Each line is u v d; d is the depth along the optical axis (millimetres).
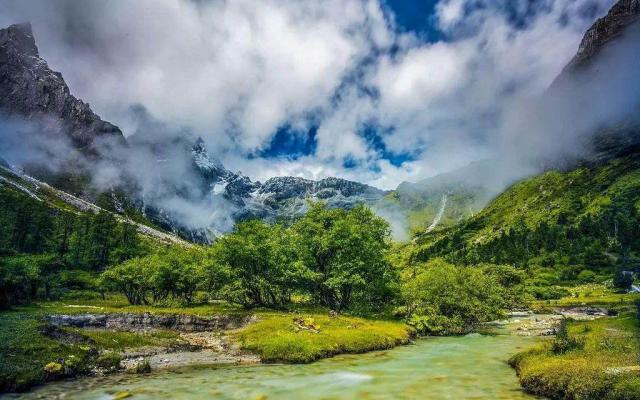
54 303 81000
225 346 38938
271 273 68750
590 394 18141
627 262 179000
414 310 57781
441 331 53750
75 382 25312
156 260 90375
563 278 184000
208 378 26531
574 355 25609
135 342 38156
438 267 69812
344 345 36938
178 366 30734
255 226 73438
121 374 27781
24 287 77562
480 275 72062
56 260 119688
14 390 22953
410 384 24406
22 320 37844
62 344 30672
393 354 35844
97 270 141750
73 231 164500
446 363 31406
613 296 127812
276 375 27391
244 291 66750
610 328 37219
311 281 65688
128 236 181250
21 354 27125
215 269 70188
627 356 23094
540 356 27359
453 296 57438
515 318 80312
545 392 20891
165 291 96438
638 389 16828
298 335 38344
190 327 55188
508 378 25656
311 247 67438
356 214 70750
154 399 21531
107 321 55906
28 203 164500
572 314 92688
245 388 23859
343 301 62469
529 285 166500
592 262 195625
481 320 59344
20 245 137625
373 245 63906
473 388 23094
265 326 44438
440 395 21656
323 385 24469
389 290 63094
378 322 52000
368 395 22000
